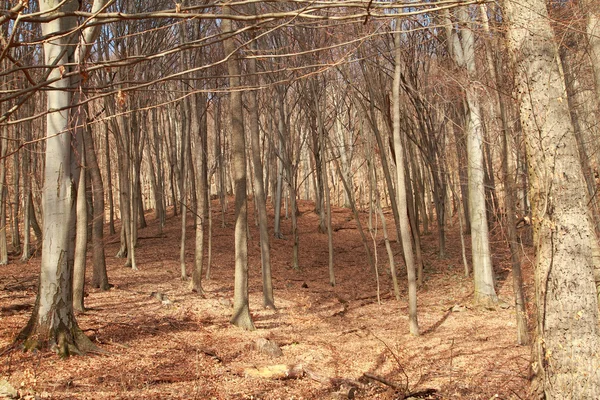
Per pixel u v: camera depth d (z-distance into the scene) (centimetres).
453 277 1878
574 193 489
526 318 953
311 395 707
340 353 950
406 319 1289
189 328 1044
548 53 502
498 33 609
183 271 1700
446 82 1305
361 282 1911
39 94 1183
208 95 2011
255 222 2975
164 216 2883
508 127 895
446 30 1208
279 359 884
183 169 1964
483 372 804
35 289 1303
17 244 2116
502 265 1577
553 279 487
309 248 2567
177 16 233
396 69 1130
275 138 3139
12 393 573
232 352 902
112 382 670
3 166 1664
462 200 2716
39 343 742
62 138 730
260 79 1548
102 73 1220
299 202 3744
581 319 477
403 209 1132
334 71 1828
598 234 663
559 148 493
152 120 2758
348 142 2839
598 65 758
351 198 2042
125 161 1961
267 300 1374
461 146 1816
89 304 1166
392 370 841
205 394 671
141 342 895
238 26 1156
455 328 1166
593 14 663
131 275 1672
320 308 1435
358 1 243
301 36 1508
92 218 1279
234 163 1136
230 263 2092
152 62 1493
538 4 507
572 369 473
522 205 1241
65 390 623
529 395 527
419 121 2023
